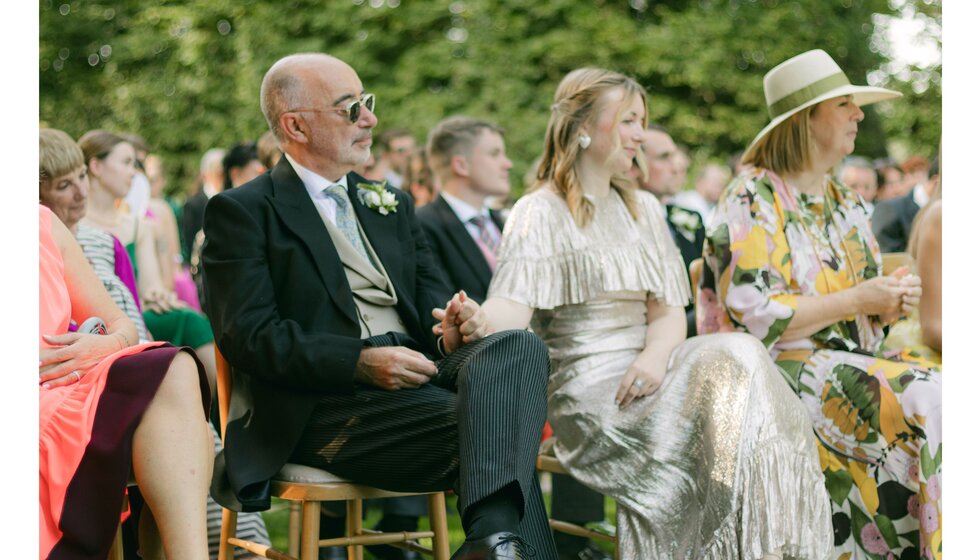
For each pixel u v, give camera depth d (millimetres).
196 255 4410
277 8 17953
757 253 3535
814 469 2951
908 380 3262
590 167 3486
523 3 17016
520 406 2617
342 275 3002
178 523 2430
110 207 5215
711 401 3037
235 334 2830
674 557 3045
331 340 2830
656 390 3201
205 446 2516
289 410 2854
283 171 3105
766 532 2848
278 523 4887
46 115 19219
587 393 3285
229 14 18172
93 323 2801
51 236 2846
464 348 2963
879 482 3299
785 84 3717
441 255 4746
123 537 3037
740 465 2896
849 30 17891
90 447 2402
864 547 3314
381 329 3105
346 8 17719
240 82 17766
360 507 3293
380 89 16984
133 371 2475
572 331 3379
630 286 3355
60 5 19641
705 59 16453
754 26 17031
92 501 2396
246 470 2809
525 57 16703
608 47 16547
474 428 2570
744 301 3496
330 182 3162
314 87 3094
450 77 17141
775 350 3547
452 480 2811
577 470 3275
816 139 3717
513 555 2396
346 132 3105
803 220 3676
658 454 3109
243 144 5340
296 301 2945
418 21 17422
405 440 2797
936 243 3678
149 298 4660
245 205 2947
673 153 5426
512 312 3291
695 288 3912
